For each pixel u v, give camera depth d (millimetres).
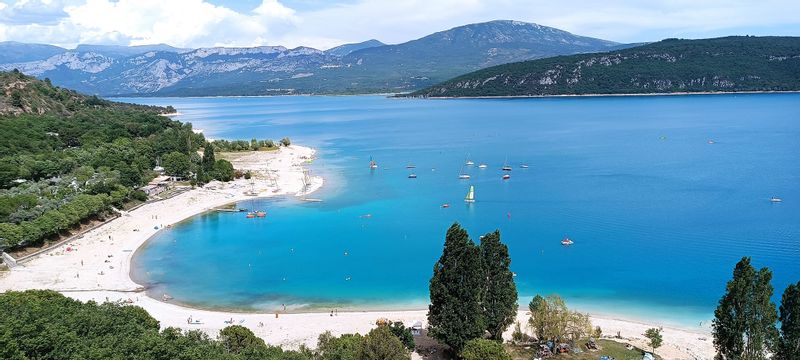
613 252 152500
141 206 197875
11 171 198750
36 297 90750
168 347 70938
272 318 112625
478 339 85688
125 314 86312
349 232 175875
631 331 106000
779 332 78812
